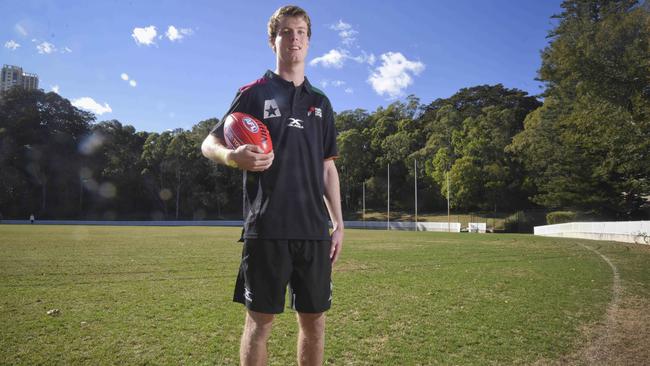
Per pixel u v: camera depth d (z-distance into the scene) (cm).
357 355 365
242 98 236
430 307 551
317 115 241
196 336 413
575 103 3053
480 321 479
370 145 8050
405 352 373
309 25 248
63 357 351
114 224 5797
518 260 1120
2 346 379
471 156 5425
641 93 2533
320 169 236
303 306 224
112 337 408
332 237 248
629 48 2459
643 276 818
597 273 861
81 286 694
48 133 7225
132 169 7269
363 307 551
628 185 3391
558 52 2867
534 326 459
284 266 218
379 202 7369
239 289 231
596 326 459
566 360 357
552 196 3984
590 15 3475
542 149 3978
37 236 2142
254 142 209
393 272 888
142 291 652
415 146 7450
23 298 594
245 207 231
